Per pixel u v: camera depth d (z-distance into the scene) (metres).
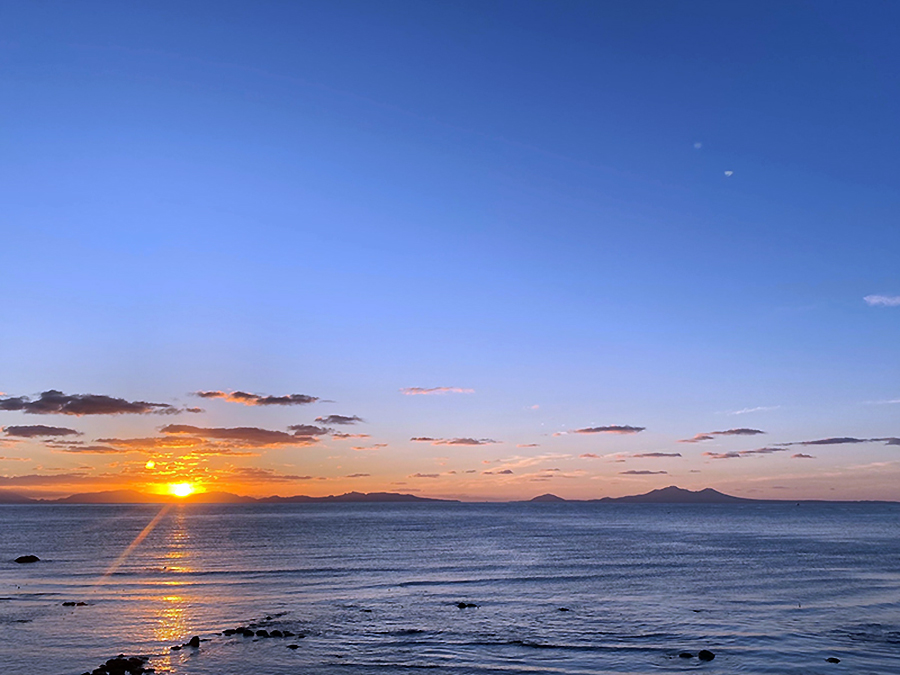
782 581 57.00
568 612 41.81
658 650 32.22
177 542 105.69
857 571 64.81
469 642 33.75
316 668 29.12
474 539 114.62
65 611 41.75
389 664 29.77
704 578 59.19
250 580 57.56
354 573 62.69
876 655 31.19
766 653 31.61
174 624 37.78
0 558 77.81
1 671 28.59
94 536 122.44
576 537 121.25
